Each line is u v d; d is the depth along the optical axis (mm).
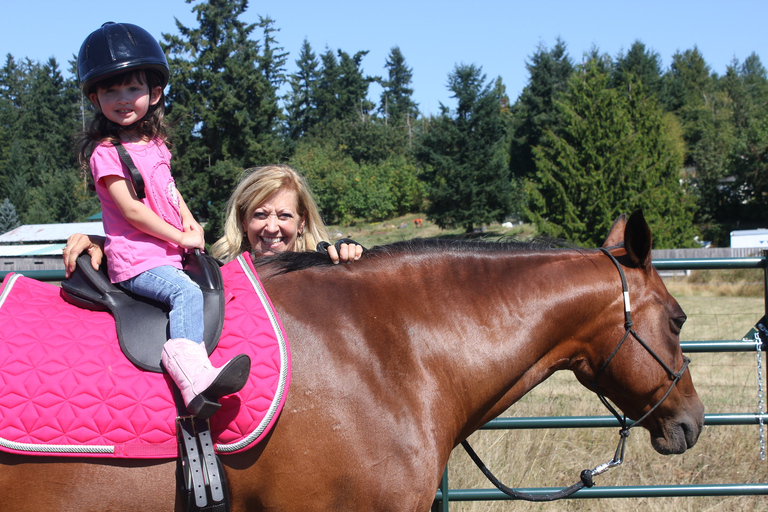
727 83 64062
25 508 1804
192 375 1742
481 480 3973
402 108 85375
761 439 3307
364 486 1928
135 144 2016
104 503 1809
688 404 2467
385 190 48375
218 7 33688
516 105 51125
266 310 2000
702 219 39031
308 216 2887
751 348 3326
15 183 51750
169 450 1815
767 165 36750
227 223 2826
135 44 1973
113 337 1910
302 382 1928
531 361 2318
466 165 38844
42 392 1791
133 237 1973
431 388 2092
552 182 24406
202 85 32844
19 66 78625
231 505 1926
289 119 71188
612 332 2398
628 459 4312
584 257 2447
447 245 2400
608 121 24141
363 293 2150
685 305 13492
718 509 3801
